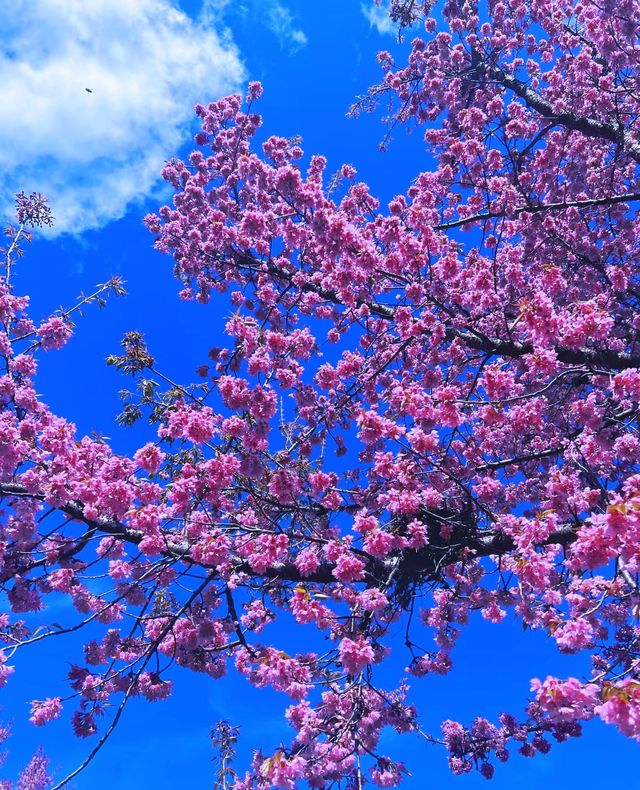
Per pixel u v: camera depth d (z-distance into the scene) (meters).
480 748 7.79
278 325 9.31
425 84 14.92
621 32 9.62
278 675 4.43
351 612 5.27
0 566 5.29
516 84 13.40
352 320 8.53
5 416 5.23
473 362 8.85
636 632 5.02
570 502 5.46
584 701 3.11
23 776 16.23
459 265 6.41
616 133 10.29
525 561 4.32
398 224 6.36
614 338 8.05
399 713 6.06
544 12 13.49
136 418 7.23
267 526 6.64
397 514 6.18
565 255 10.12
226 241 8.93
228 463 5.19
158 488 5.16
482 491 6.61
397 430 5.50
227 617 6.81
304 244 7.68
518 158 9.95
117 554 5.80
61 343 5.95
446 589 7.10
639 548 3.32
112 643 6.04
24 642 4.66
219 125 13.00
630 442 5.92
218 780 7.97
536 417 6.68
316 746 5.07
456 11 15.25
